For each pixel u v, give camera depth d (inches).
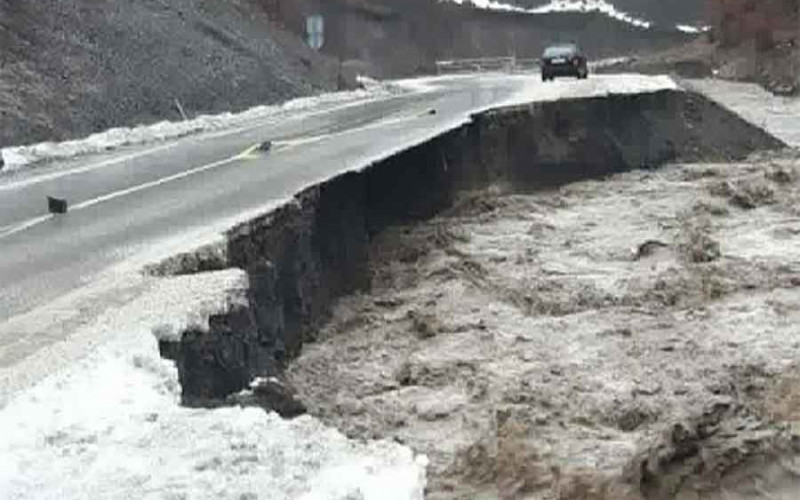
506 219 917.8
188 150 899.4
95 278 430.9
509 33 3420.3
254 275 509.7
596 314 649.6
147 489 241.9
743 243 833.5
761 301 664.4
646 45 3612.2
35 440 270.4
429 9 3159.5
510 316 650.8
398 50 2878.9
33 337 352.5
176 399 310.8
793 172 1098.1
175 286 409.1
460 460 376.5
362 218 725.9
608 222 926.4
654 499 331.9
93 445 267.6
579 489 334.3
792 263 757.3
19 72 972.6
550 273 745.6
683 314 644.7
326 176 678.5
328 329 615.2
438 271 738.2
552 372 539.8
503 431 438.0
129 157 858.1
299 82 1584.6
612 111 1240.2
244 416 289.0
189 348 362.0
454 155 920.9
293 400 355.3
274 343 514.6
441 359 565.9
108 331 350.9
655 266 764.6
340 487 243.0
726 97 1899.6
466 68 2851.9
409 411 494.3
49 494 240.4
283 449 264.7
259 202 585.3
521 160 1067.9
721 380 515.5
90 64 1085.1
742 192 1012.5
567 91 1325.0
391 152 803.4
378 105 1381.6
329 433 278.8
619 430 453.1
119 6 1273.4
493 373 540.7
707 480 336.5
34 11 1082.7
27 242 517.0
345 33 2696.9
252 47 1568.7
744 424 379.6
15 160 815.7
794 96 1946.4
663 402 484.4
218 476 248.5
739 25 2464.3
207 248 474.0
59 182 724.7
